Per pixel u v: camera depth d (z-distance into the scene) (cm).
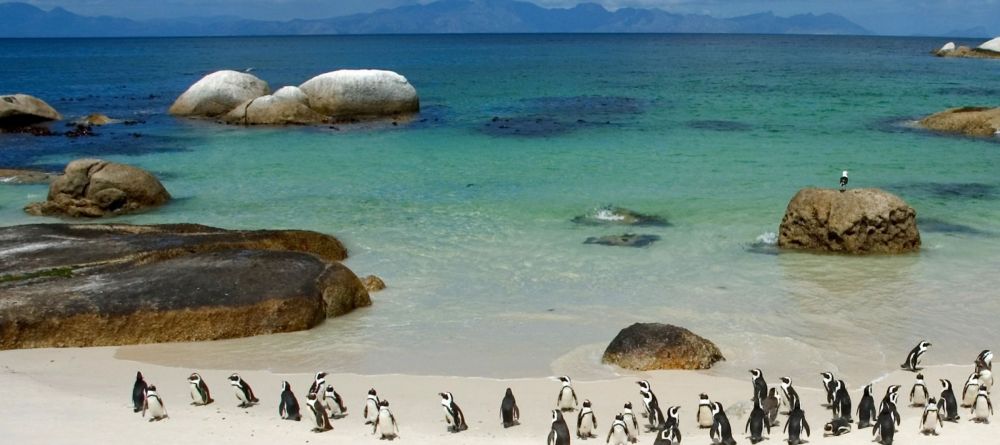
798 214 2164
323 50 16738
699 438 1156
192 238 1931
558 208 2570
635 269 1995
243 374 1423
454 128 4284
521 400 1298
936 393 1324
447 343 1557
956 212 2500
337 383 1377
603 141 3828
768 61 11112
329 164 3319
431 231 2325
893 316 1691
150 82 7550
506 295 1825
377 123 4475
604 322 1659
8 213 2586
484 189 2850
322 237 2070
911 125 4250
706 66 9806
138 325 1571
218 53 15138
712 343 1479
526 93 6156
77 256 1795
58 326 1543
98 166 2598
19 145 3809
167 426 1185
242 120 4484
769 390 1272
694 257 2089
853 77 7681
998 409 1255
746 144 3709
